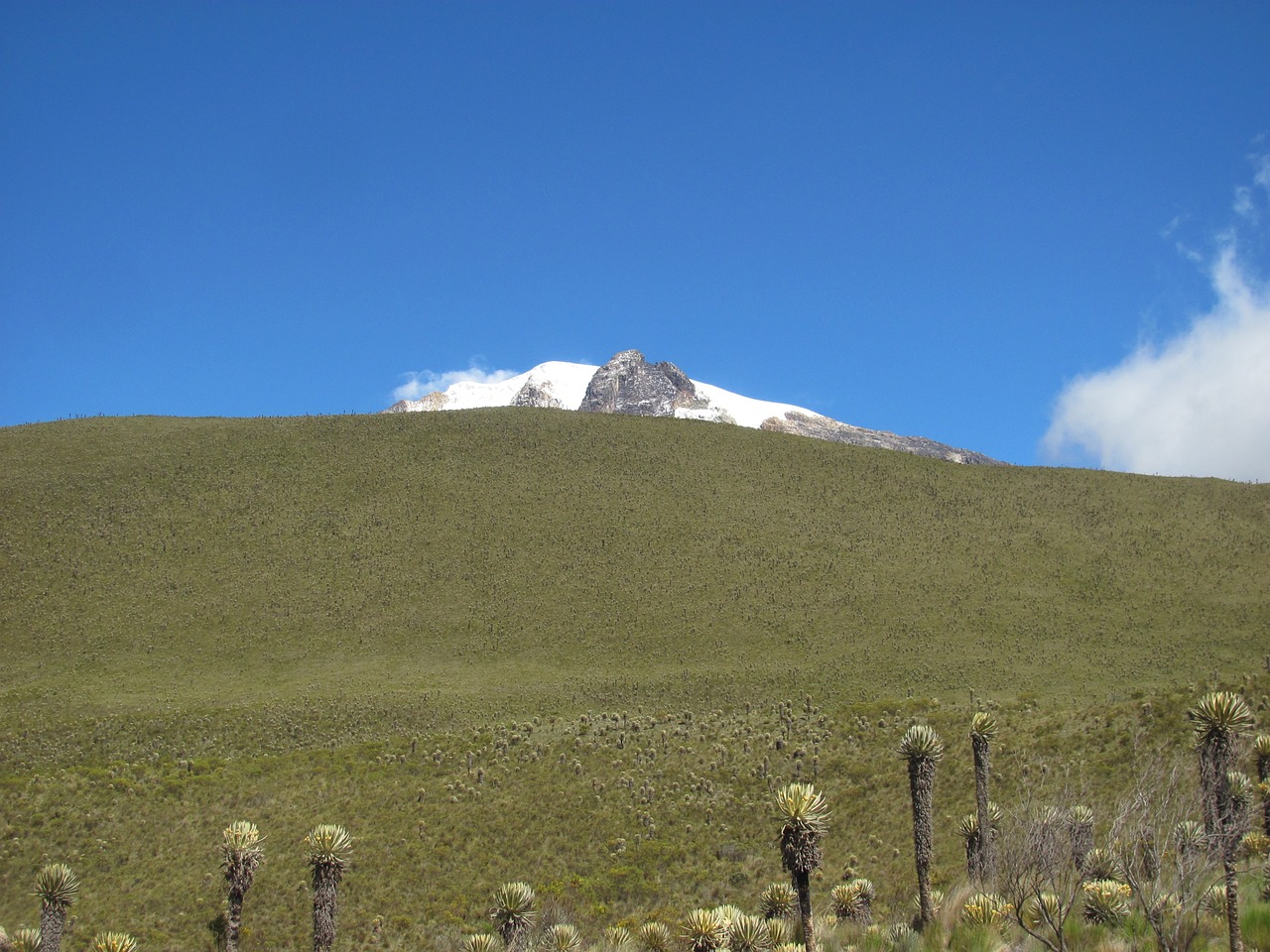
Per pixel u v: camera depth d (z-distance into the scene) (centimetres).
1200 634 7469
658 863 3738
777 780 4478
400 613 8444
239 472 10644
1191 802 1486
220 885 3541
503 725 5947
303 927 3244
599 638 8000
